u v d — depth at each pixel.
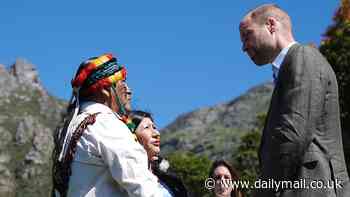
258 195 4.89
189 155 51.19
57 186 4.78
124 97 5.05
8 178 97.25
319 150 4.76
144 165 4.56
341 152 4.88
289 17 5.27
